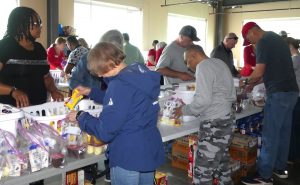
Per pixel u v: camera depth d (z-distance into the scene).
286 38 3.74
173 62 3.39
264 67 2.89
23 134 1.48
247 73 5.00
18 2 6.58
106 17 8.70
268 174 3.08
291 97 2.94
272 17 10.70
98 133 1.45
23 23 2.00
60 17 7.50
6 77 2.03
